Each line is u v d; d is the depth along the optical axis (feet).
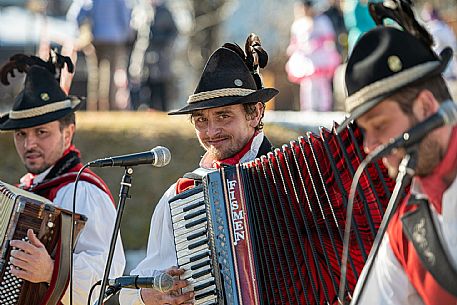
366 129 22.07
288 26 111.55
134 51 83.30
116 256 36.55
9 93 98.07
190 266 29.30
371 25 68.33
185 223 29.43
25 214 34.30
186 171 58.95
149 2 83.05
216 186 29.30
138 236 57.21
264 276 28.60
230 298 28.76
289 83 97.14
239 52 32.14
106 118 62.95
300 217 28.35
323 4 80.43
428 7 76.84
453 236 21.35
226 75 30.96
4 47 104.88
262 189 28.78
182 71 114.62
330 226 27.43
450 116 21.12
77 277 34.96
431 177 21.61
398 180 21.40
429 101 21.38
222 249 28.99
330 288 27.68
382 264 22.67
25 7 109.91
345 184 26.81
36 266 34.19
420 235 21.65
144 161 29.50
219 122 31.01
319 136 27.71
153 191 58.39
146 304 30.96
